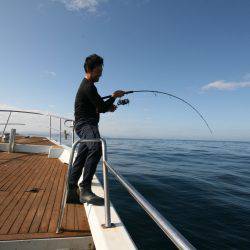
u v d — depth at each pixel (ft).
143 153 87.45
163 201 25.12
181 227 18.92
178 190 29.63
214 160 71.10
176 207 23.38
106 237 7.03
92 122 9.91
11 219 9.77
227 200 26.09
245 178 40.83
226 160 72.59
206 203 24.77
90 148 9.61
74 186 11.23
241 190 31.32
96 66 9.78
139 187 30.37
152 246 15.71
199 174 42.60
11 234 8.50
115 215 8.53
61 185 14.85
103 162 7.66
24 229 8.93
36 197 12.52
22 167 19.17
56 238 8.29
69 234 8.59
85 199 9.51
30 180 15.64
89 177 9.70
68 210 10.73
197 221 20.12
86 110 9.90
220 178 39.70
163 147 142.92
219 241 16.92
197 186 32.22
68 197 11.34
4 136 29.86
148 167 48.78
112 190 27.53
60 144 28.55
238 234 17.99
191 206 23.73
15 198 12.27
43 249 8.20
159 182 33.68
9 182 14.97
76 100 10.11
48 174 17.39
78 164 10.94
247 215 21.72
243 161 70.95
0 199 12.04
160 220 3.46
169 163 57.72
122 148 117.70
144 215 20.51
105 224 7.66
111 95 10.38
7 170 17.93
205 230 18.52
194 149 133.28
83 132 9.82
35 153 26.27
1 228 8.96
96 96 9.50
